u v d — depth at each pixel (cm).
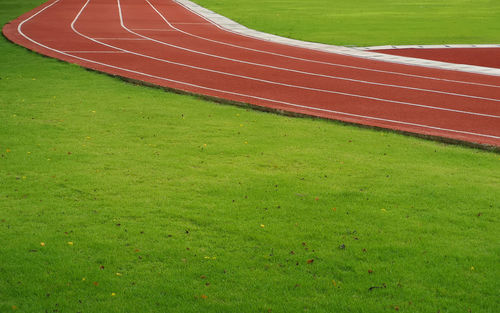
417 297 552
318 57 2158
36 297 539
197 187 833
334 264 615
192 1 4562
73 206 750
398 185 861
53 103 1339
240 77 1767
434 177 903
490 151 1083
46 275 575
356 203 788
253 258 626
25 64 1841
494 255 639
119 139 1069
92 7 3891
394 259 628
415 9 3922
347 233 691
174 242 656
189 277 582
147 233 677
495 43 2598
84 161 936
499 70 1997
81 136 1080
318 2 4384
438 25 3136
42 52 2084
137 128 1150
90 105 1332
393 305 538
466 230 706
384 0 4588
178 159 962
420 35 2770
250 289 562
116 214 729
